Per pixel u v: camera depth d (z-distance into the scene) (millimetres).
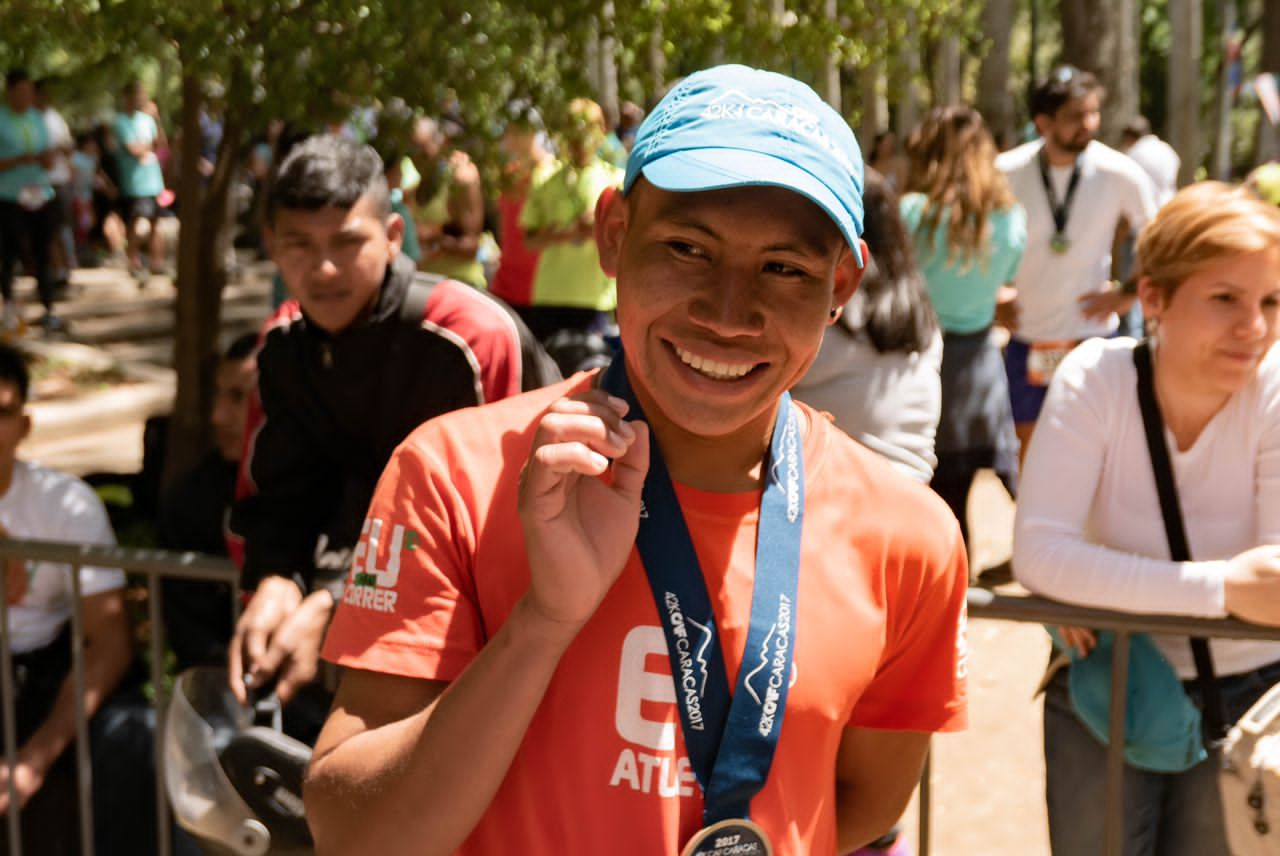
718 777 1339
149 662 4176
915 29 5043
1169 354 2412
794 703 1374
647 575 1361
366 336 2432
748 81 1334
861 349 3305
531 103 4133
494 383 2471
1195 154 15750
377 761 1282
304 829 1912
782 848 1371
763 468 1427
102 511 3334
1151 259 2418
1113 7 14000
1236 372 2346
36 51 4152
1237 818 2201
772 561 1390
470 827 1270
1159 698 2441
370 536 1396
